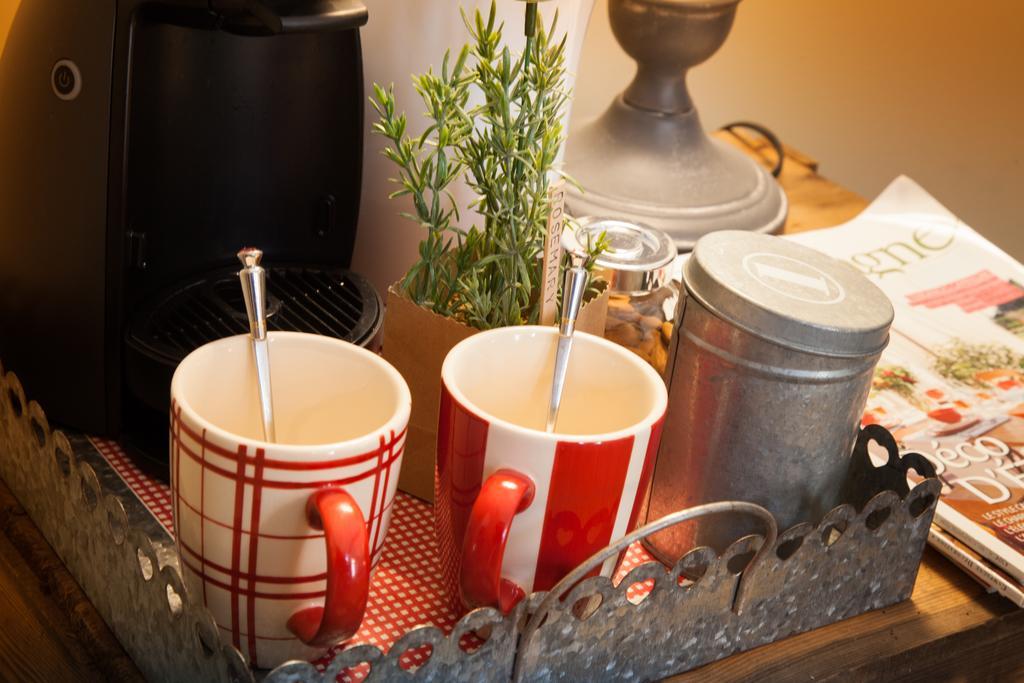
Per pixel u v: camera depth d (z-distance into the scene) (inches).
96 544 21.1
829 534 23.7
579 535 20.1
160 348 24.5
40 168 24.5
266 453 17.7
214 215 27.5
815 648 23.5
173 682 19.5
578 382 22.4
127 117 23.6
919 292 37.3
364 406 20.7
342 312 27.3
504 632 19.0
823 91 58.9
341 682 20.4
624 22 38.0
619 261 25.7
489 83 22.7
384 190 30.2
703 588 21.3
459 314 25.0
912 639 24.2
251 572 18.9
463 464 20.1
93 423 26.3
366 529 17.8
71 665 21.7
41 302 25.7
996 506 27.4
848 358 21.5
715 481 23.3
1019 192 54.5
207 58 25.3
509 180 23.2
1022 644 26.5
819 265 24.0
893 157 58.2
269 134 27.3
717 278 22.1
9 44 24.8
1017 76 52.6
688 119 40.1
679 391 23.3
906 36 55.6
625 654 21.0
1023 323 36.1
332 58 27.2
